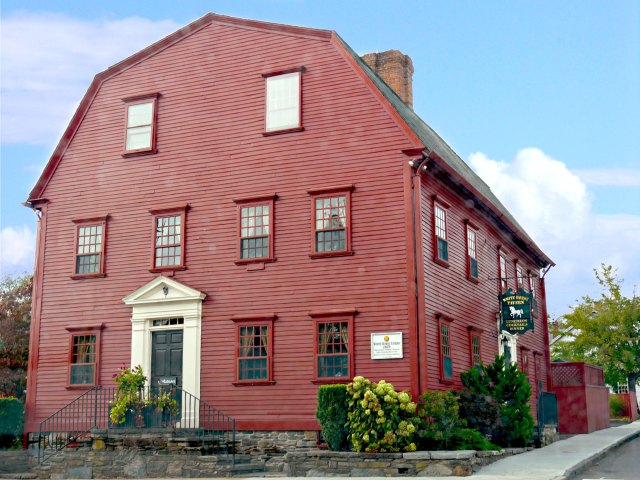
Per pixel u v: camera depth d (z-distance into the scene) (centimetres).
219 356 2216
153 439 2020
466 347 2378
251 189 2283
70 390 2378
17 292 3384
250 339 2195
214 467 1934
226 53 2422
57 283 2483
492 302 2716
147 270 2361
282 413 2108
